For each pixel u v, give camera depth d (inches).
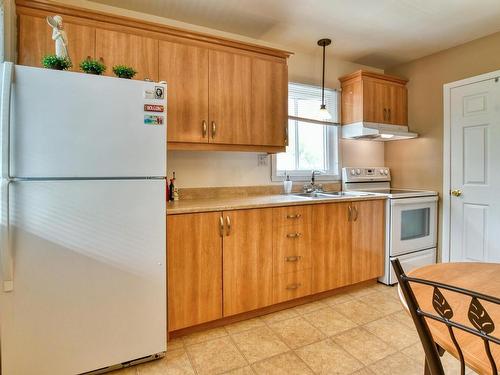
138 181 63.0
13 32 67.4
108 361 62.4
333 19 98.3
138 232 63.6
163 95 65.1
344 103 129.6
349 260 102.4
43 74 54.6
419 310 26.9
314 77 126.5
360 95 121.7
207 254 77.8
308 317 87.9
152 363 67.0
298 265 91.9
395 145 141.6
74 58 72.6
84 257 59.1
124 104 61.2
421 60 129.4
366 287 109.7
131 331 64.2
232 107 92.7
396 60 133.3
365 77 122.0
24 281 54.8
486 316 22.1
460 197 116.4
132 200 62.7
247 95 95.2
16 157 53.1
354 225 103.3
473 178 112.5
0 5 59.7
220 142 91.0
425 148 128.4
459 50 116.8
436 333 29.4
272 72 99.8
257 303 85.4
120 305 62.8
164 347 67.9
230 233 80.7
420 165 130.6
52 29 70.6
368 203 106.7
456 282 41.4
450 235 119.8
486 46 109.2
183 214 74.4
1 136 51.4
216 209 78.3
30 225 54.7
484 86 108.9
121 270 62.4
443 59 121.8
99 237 60.1
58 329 57.7
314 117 127.1
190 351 71.7
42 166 54.9
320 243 96.0
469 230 113.9
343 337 77.2
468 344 27.3
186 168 101.0
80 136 57.7
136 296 64.2
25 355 55.6
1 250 52.2
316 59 127.0
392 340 75.7
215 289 79.2
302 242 92.4
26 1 68.7
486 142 108.5
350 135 126.3
